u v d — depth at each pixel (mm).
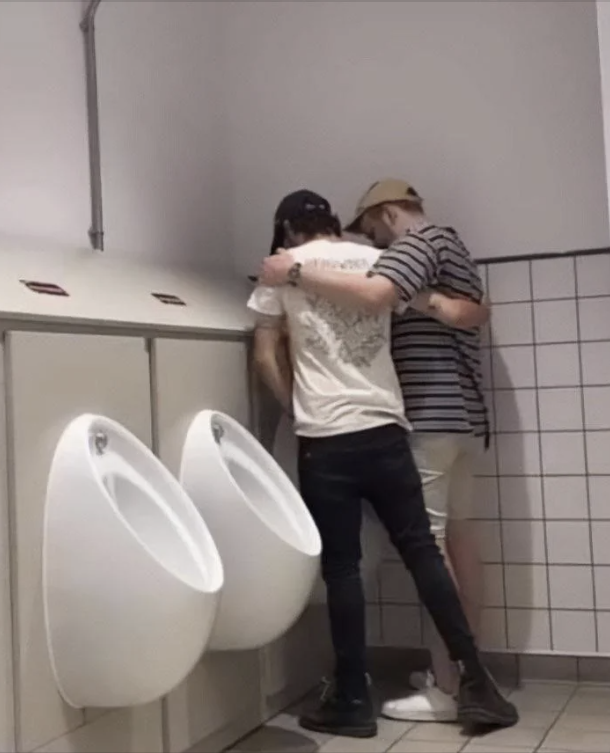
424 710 3145
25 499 2291
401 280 3016
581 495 3451
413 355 3201
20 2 2965
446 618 3012
